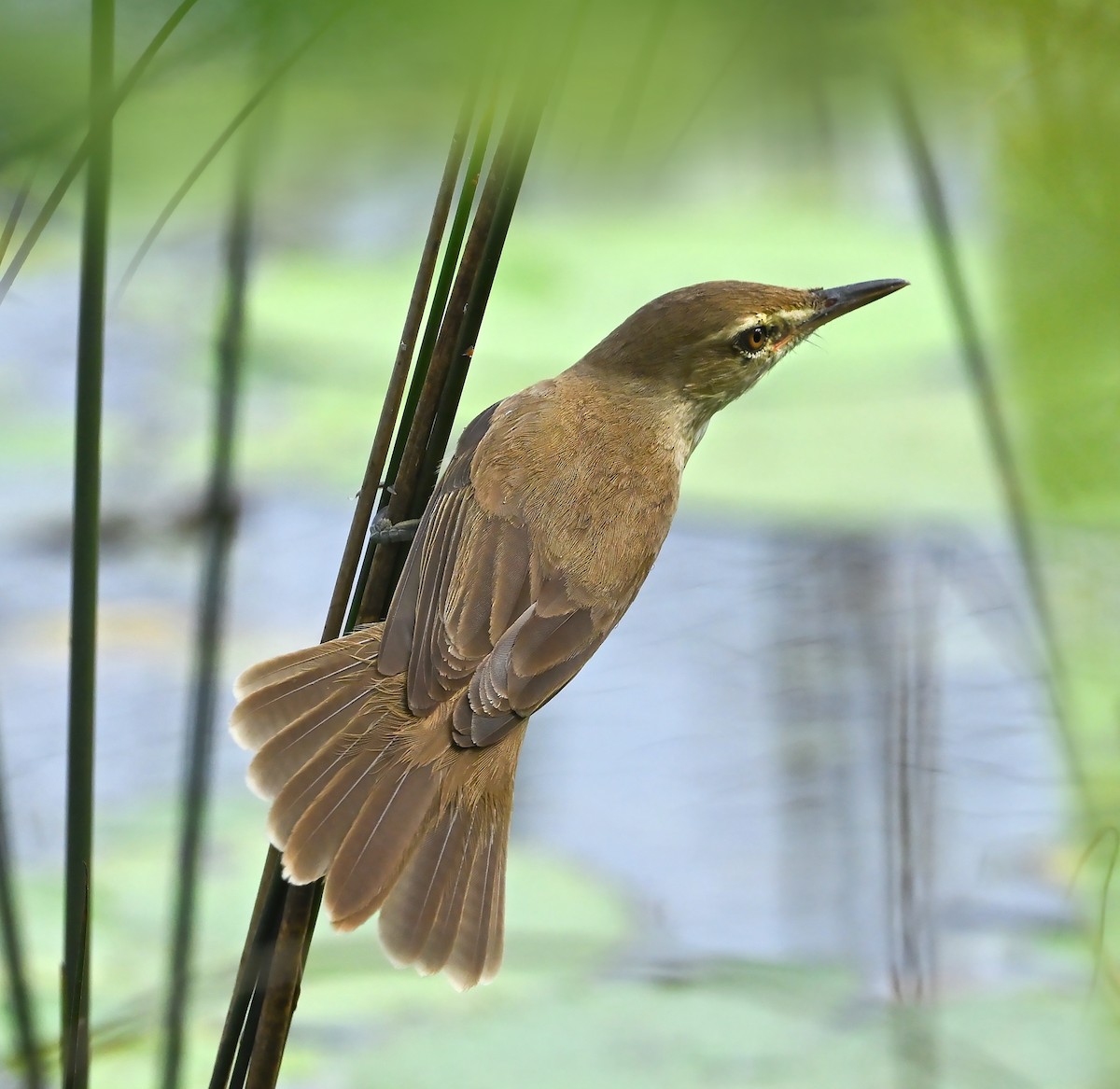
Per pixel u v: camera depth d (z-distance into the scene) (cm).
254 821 1054
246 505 1295
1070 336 447
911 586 1216
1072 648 773
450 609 703
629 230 1648
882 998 895
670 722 1166
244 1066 574
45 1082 741
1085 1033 830
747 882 1010
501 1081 802
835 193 1648
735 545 1359
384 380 1423
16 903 659
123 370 1451
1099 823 782
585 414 800
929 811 925
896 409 1421
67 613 1246
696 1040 845
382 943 640
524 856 1064
